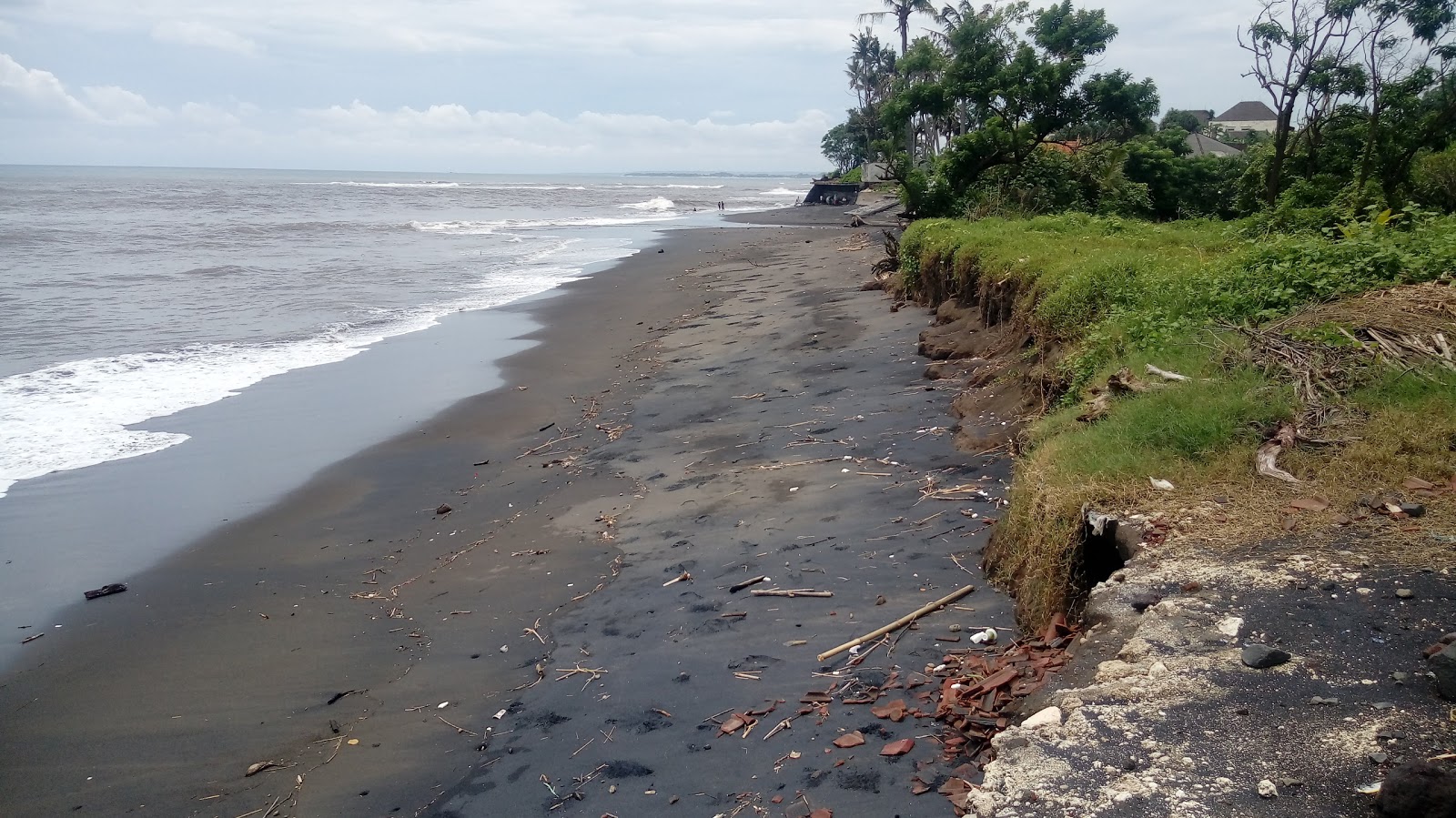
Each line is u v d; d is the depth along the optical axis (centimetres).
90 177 12712
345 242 3384
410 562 759
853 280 1869
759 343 1384
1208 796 296
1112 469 531
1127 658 382
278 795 475
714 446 941
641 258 2816
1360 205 1495
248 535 823
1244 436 536
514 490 906
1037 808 304
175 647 638
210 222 4012
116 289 2097
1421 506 445
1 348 1490
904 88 2681
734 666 522
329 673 595
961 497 699
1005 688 438
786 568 634
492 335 1642
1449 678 319
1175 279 857
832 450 859
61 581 741
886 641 517
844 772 404
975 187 2467
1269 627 380
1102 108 2428
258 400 1230
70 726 550
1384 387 554
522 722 509
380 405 1213
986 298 1141
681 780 425
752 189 14625
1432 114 1911
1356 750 304
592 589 667
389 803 459
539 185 14875
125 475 966
